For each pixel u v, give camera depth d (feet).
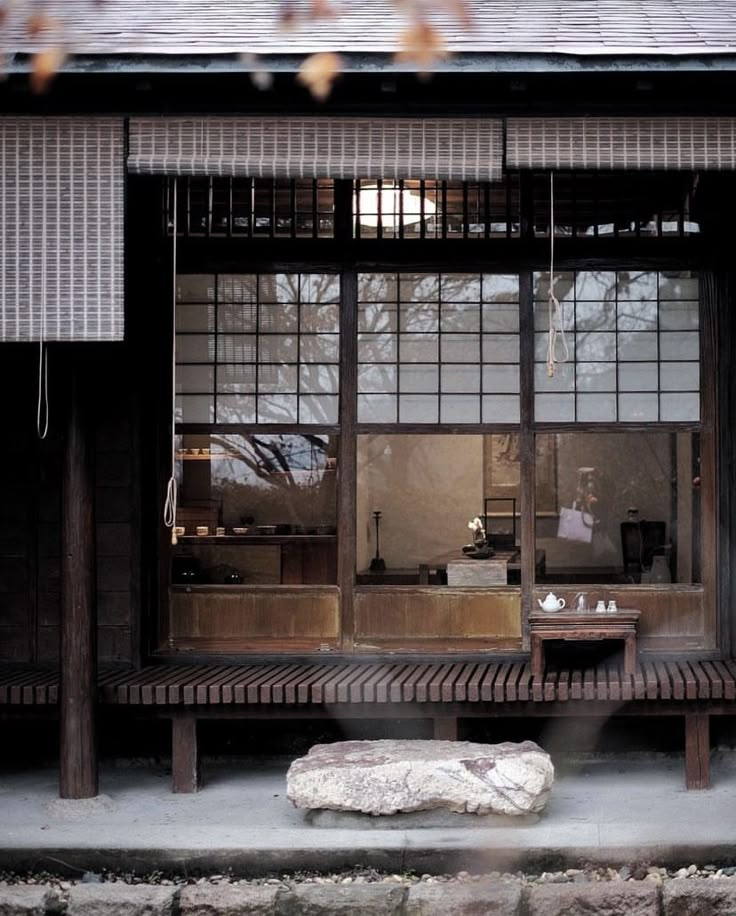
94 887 19.33
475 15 24.88
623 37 22.02
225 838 20.76
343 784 21.24
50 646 26.11
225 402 26.55
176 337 26.58
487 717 25.05
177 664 25.89
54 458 26.20
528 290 26.21
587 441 42.29
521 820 21.17
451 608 26.14
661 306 26.25
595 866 20.21
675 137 21.42
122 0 26.91
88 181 21.42
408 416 26.35
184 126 21.53
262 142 21.52
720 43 21.07
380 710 23.45
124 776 25.23
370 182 26.48
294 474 30.68
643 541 31.94
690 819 21.54
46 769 25.89
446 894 18.90
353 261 26.37
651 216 26.20
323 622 26.30
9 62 20.29
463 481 43.04
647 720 25.85
